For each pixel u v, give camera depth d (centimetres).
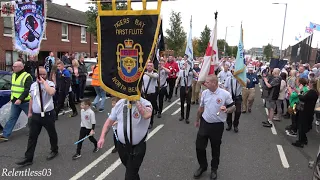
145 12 308
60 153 587
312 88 680
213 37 636
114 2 318
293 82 1052
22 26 495
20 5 492
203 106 488
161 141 689
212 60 636
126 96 321
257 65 2338
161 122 884
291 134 793
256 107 1235
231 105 469
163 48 852
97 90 1008
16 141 659
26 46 497
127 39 316
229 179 489
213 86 464
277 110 989
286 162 580
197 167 535
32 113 530
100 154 589
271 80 892
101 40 325
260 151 645
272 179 496
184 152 615
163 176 492
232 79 805
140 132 352
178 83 948
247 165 557
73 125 813
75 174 490
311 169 546
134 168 351
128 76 318
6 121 687
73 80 1105
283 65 1480
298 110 725
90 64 1382
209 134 475
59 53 2536
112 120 366
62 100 875
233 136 764
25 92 630
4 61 1927
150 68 795
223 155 610
